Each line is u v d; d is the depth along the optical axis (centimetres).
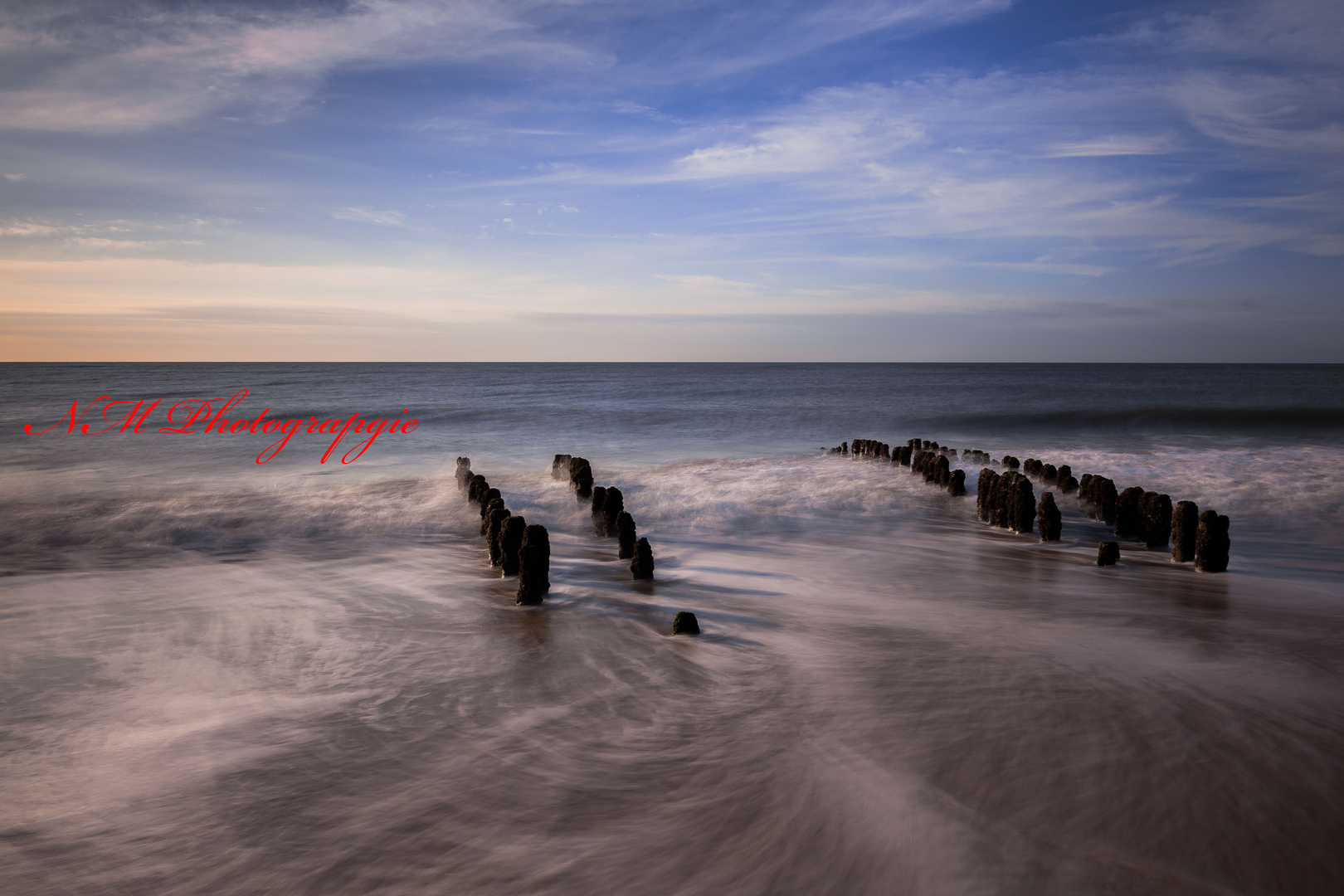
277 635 722
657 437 3123
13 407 4694
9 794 432
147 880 355
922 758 448
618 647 672
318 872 358
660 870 354
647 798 416
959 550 1132
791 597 855
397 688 584
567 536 1270
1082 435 3197
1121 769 432
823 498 1546
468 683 592
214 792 430
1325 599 839
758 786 423
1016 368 19112
